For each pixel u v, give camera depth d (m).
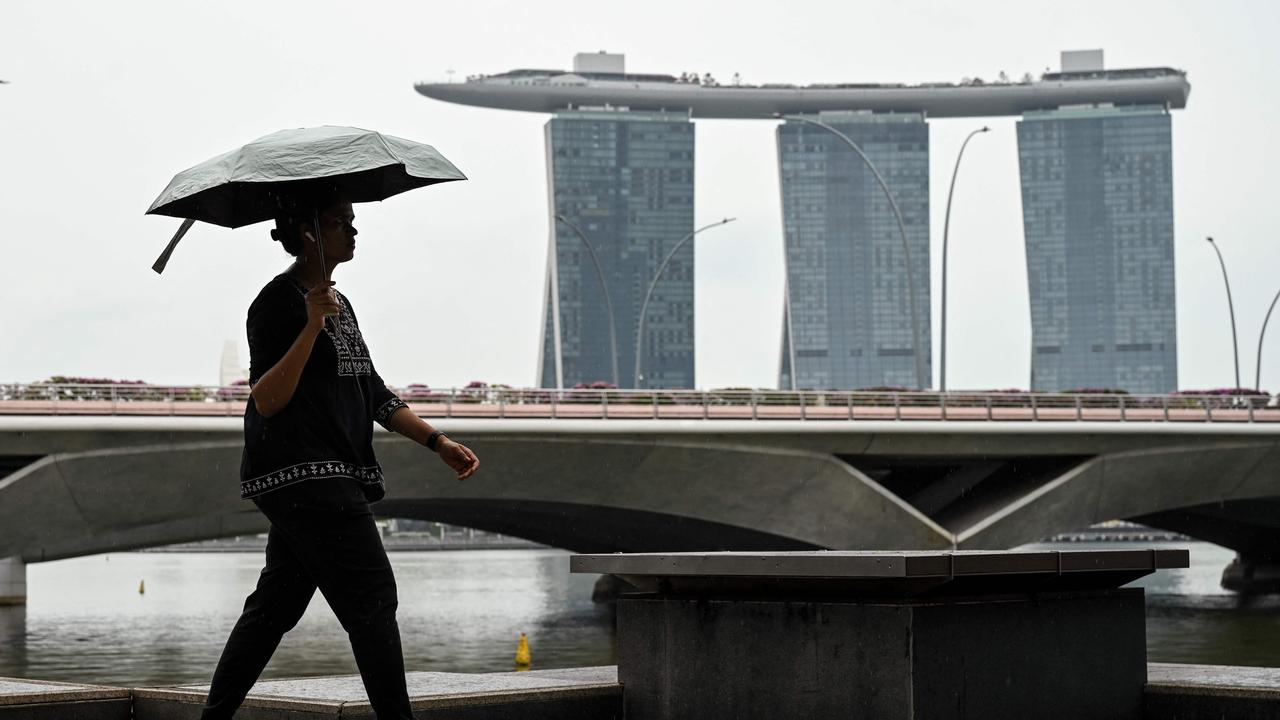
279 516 5.34
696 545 68.50
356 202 5.81
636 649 6.70
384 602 5.35
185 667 41.06
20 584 71.94
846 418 59.53
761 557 6.04
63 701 6.36
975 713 5.85
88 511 49.53
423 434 5.72
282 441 5.32
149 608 73.38
